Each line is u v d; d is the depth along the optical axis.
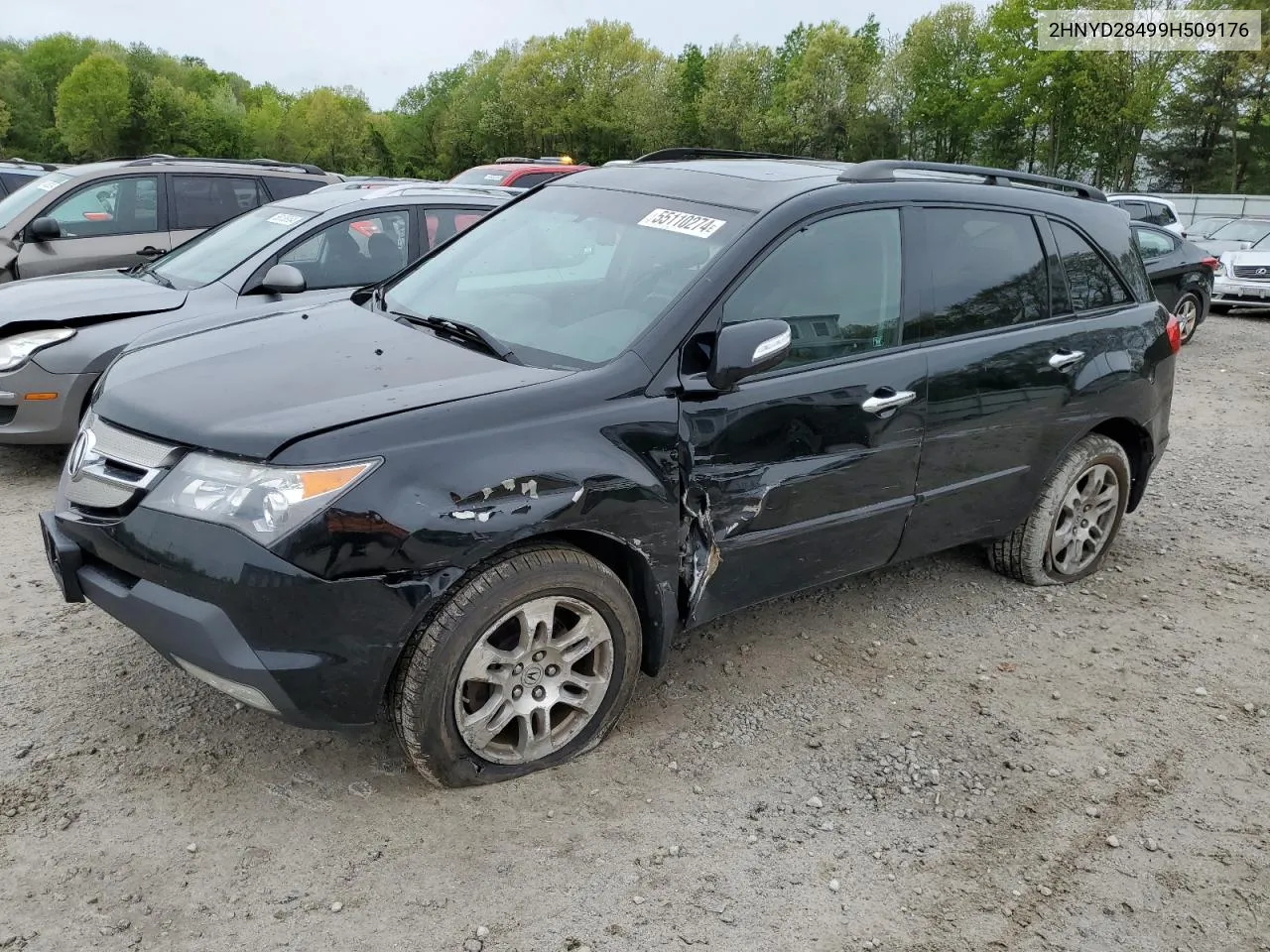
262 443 2.67
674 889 2.76
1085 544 4.98
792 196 3.63
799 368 3.52
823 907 2.73
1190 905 2.84
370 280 6.56
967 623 4.46
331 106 96.00
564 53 79.62
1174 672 4.14
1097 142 51.88
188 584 2.69
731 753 3.38
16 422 5.46
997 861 2.97
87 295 5.81
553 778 3.18
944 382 3.90
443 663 2.85
